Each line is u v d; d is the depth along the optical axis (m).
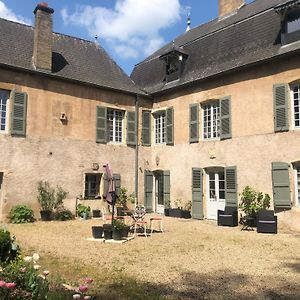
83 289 3.80
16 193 13.03
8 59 13.41
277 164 11.75
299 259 7.35
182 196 15.13
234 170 13.07
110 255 7.57
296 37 11.87
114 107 16.08
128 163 16.23
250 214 11.96
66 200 14.24
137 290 5.27
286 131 11.70
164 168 16.22
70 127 14.63
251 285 5.59
